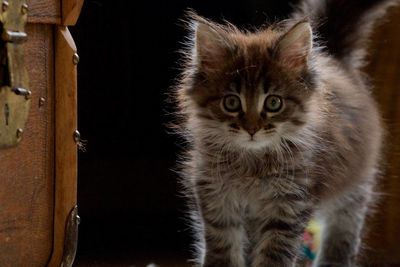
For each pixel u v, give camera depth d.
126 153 1.31
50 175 0.88
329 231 1.09
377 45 1.13
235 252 1.00
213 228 0.99
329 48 1.09
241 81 0.96
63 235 0.88
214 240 0.99
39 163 0.87
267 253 0.98
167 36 1.31
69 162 0.88
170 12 1.31
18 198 0.85
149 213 1.27
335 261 1.09
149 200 1.27
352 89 1.07
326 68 1.05
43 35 0.86
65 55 0.87
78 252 1.15
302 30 0.96
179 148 1.28
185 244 1.18
